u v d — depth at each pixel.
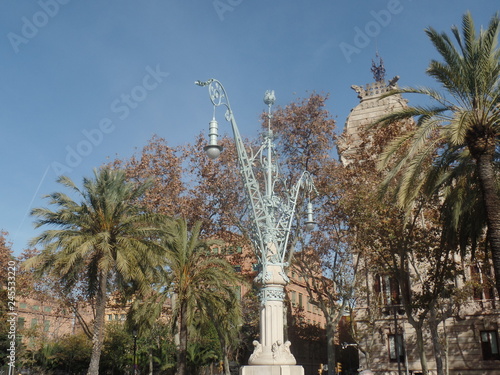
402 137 18.61
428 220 30.64
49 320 64.81
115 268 26.97
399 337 42.00
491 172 16.89
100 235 24.53
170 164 37.78
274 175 18.84
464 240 22.14
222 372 50.00
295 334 58.53
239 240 37.59
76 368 57.16
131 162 38.72
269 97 19.05
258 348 16.08
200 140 38.66
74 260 23.41
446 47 17.31
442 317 31.19
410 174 17.67
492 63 16.83
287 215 18.02
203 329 30.16
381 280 40.28
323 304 35.59
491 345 39.56
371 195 26.16
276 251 16.98
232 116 17.11
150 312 27.44
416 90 18.34
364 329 40.94
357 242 27.75
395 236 25.59
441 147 25.56
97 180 26.58
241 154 17.31
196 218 37.06
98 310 26.03
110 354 56.03
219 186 36.97
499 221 16.56
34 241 24.88
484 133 16.91
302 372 15.87
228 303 29.08
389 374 41.12
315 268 40.44
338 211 31.81
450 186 22.44
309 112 36.69
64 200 26.06
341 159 43.94
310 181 20.39
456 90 17.61
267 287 16.53
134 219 26.27
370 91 50.03
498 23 17.00
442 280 25.05
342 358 72.81
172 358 51.66
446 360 37.34
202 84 16.38
